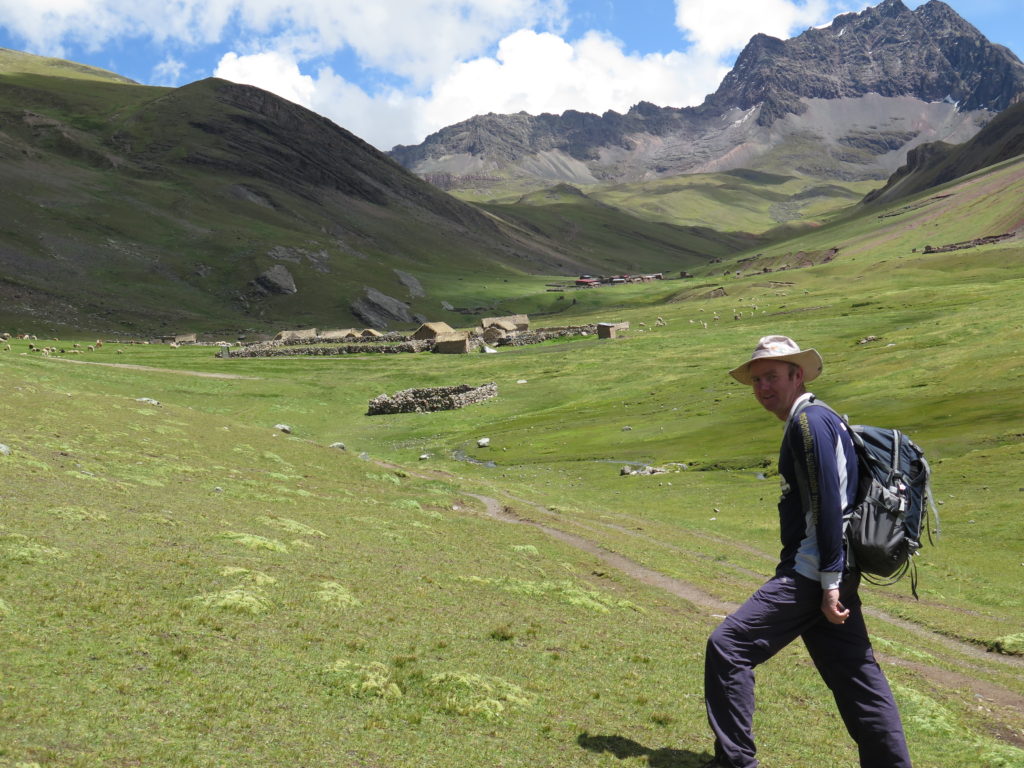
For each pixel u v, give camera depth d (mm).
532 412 109438
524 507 42375
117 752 7156
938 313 158250
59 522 16781
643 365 139500
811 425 7039
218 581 14188
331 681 10141
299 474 42156
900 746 7102
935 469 51906
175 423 48781
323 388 128375
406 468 62031
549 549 28984
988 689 17547
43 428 36625
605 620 17375
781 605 7258
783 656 16984
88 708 8016
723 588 26203
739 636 7344
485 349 181375
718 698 7352
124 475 27766
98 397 53000
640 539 37188
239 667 10125
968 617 27562
